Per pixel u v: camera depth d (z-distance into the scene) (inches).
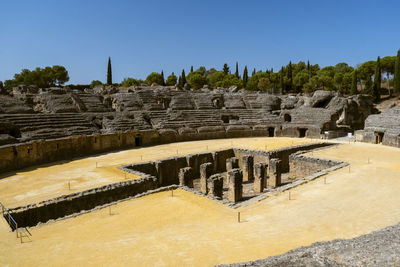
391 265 332.2
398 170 1195.9
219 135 2388.0
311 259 373.7
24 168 1365.7
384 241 426.3
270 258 415.2
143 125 2190.0
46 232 667.4
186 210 808.3
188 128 2309.3
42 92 2305.6
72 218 756.0
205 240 594.2
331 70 4744.1
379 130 1926.7
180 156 1581.0
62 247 571.8
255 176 1318.9
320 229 656.4
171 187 1016.9
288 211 788.6
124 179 1166.3
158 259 506.3
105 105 2447.1
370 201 843.4
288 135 2513.5
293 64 5698.8
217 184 1120.2
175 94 2726.4
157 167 1454.2
